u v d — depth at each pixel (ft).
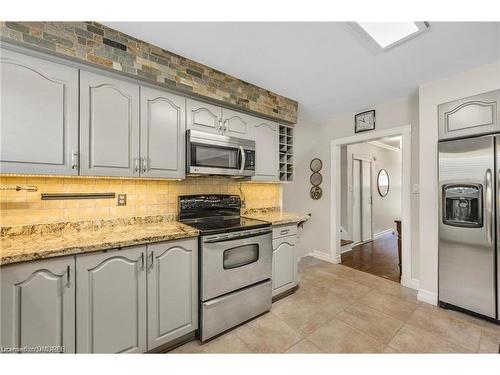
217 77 7.13
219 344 5.77
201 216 7.72
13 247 4.14
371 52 6.06
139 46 5.69
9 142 4.35
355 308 7.48
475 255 6.74
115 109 5.51
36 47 4.51
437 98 7.57
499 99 6.37
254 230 6.88
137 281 4.95
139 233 5.43
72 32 4.84
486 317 6.63
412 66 6.75
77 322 4.28
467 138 6.86
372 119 10.28
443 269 7.40
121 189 6.44
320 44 5.74
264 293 7.11
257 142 8.55
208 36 5.50
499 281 6.34
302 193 13.57
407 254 9.16
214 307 5.95
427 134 7.77
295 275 8.51
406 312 7.21
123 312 4.78
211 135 6.95
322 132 12.54
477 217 6.70
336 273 10.57
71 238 4.88
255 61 6.57
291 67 6.87
